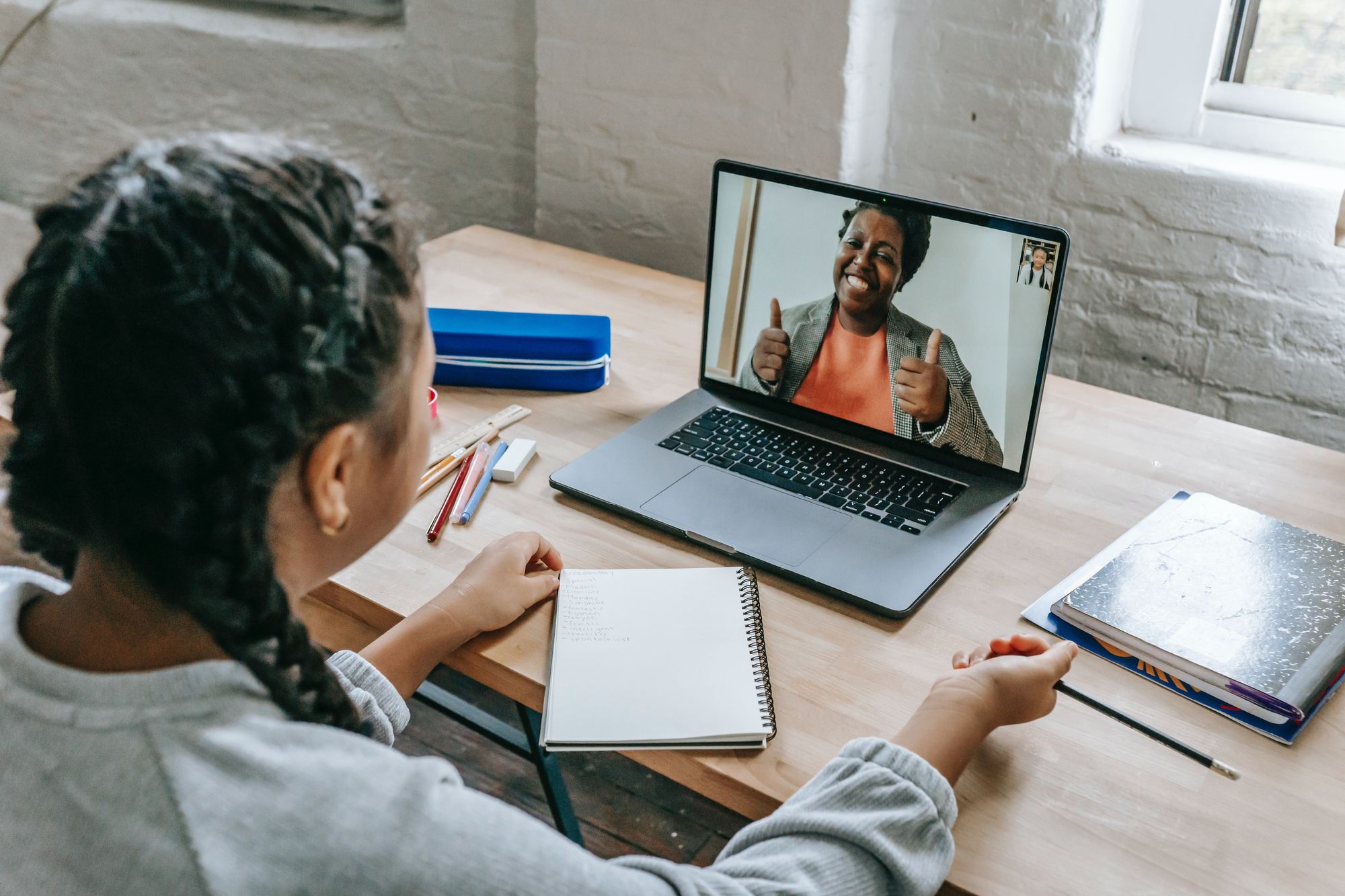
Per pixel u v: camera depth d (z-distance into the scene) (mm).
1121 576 952
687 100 1792
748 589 953
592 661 872
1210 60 1596
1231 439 1213
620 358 1392
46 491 469
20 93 2625
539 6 1856
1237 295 1598
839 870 627
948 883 698
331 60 2240
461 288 1575
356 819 479
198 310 440
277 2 2402
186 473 450
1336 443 1608
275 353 458
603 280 1619
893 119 1778
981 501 1067
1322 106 1557
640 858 596
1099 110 1636
